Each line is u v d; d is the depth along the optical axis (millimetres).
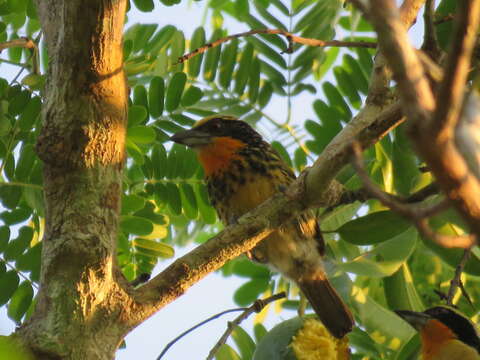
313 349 9141
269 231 8219
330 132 12008
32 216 10367
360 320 10508
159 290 7926
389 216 9914
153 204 11023
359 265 9961
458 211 4414
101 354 7539
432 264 11641
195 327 9391
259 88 12086
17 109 10266
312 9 12344
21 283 9953
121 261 10961
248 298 12727
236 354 10320
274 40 12172
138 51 11625
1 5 11391
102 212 7910
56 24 8250
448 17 9945
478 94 5465
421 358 10594
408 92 4355
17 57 11695
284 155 12328
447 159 4305
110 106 7934
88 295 7641
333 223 11195
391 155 10719
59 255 7691
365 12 4504
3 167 10234
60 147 7879
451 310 10695
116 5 7645
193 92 11312
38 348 7383
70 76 7797
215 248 8094
